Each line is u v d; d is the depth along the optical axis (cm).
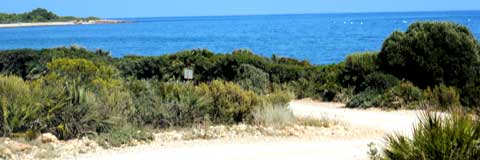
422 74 2342
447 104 1994
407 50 2369
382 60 2452
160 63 2995
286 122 1594
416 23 2464
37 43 9500
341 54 5753
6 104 1312
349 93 2394
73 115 1352
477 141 832
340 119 1802
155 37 11638
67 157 1140
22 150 1169
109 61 3198
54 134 1325
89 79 1989
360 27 14012
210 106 1630
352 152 1211
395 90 2184
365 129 1597
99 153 1189
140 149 1244
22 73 3036
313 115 1844
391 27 13188
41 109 1348
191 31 14812
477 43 2420
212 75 2903
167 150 1238
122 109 1499
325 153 1211
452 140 834
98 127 1376
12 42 9969
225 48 7306
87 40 10662
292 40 8762
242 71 2820
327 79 2586
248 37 10394
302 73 2795
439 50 2327
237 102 1673
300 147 1295
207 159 1140
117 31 15862
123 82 1864
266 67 2880
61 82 1600
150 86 1822
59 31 16288
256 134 1452
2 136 1284
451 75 2317
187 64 2970
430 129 860
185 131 1466
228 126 1543
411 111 2020
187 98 1608
